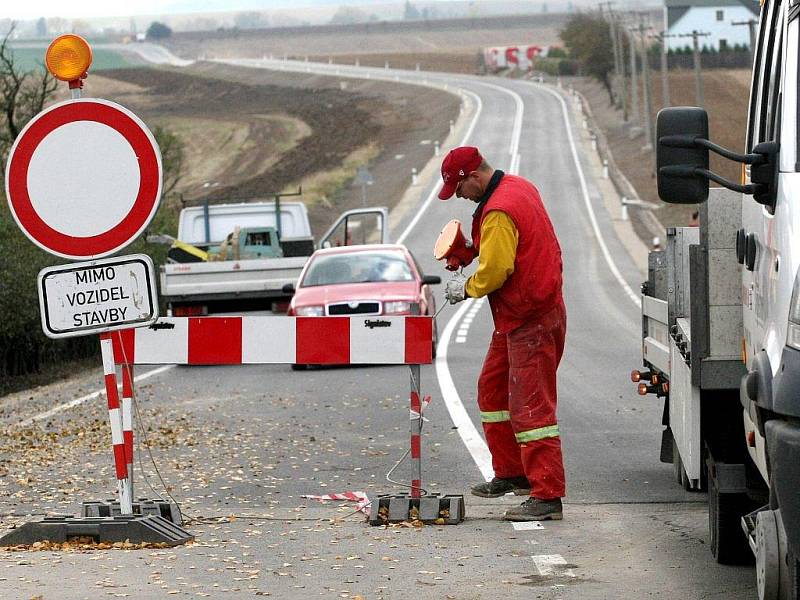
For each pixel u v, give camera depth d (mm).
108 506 17594
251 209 58281
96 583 14391
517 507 18266
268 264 48219
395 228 132750
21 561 15586
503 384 18969
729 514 14703
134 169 16000
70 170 16031
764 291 11805
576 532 17219
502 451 19094
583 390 33656
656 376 20641
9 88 63594
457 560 15617
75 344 52531
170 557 15828
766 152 11438
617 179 159625
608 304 72500
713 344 14445
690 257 14430
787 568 11312
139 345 18516
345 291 42531
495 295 18047
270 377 39562
